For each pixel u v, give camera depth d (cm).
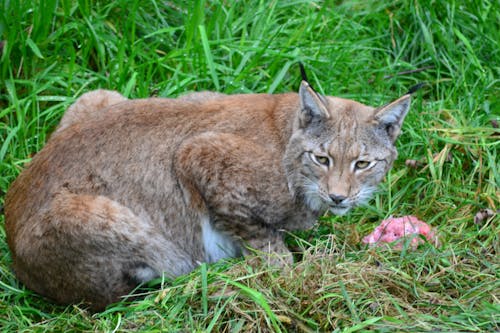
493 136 982
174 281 777
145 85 993
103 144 799
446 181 952
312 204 829
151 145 807
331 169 792
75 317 747
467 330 695
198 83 1023
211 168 795
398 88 1074
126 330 714
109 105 866
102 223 759
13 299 818
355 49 1105
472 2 1134
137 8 1059
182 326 720
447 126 1000
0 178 919
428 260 807
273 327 709
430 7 1121
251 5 1112
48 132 976
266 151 802
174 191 809
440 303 744
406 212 938
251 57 1055
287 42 1051
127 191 795
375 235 858
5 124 966
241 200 802
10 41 982
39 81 1002
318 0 1157
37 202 784
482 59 1102
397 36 1136
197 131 813
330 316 721
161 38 1066
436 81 1073
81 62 1038
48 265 771
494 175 936
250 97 845
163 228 808
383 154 807
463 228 901
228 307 723
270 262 820
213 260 843
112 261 769
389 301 740
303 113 793
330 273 766
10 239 807
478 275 789
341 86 1057
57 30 1019
